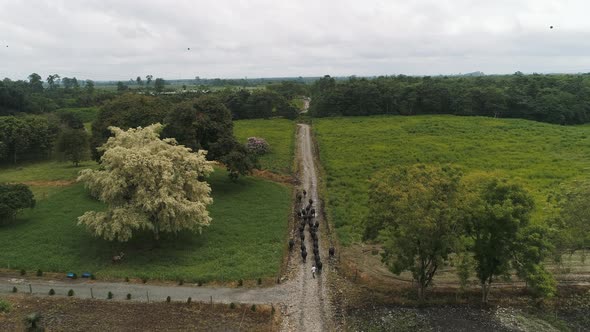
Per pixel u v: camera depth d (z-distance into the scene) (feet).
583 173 227.20
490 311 113.60
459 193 107.76
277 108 456.45
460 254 124.26
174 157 150.10
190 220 139.64
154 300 113.70
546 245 106.63
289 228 166.71
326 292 121.19
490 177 119.24
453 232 108.17
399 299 117.50
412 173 117.91
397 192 109.50
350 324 106.73
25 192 161.99
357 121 411.75
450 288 124.57
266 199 194.90
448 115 434.71
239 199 193.36
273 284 124.26
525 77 552.41
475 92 437.99
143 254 139.85
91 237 149.48
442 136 324.60
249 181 221.46
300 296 118.73
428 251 108.88
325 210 185.78
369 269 136.36
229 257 139.54
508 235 106.32
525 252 106.01
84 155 265.95
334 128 374.02
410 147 291.38
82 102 533.96
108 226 133.49
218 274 126.82
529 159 257.75
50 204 180.45
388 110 454.81
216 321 104.83
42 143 296.30
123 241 142.92
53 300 112.47
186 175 148.46
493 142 302.66
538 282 103.81
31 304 110.22
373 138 324.19
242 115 449.06
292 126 393.50
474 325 106.93
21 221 162.71
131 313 107.04
